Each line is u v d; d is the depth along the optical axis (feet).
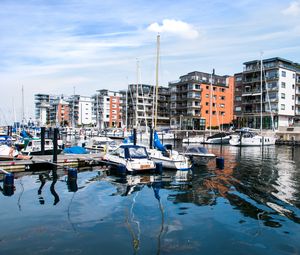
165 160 78.18
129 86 353.51
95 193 52.29
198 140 193.77
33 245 30.32
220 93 325.21
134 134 96.89
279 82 245.24
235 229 35.06
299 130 217.97
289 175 72.33
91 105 473.67
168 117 370.12
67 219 38.14
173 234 33.47
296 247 30.35
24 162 74.23
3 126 217.56
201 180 64.85
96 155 91.30
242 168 84.23
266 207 44.01
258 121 258.16
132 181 63.36
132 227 35.53
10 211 41.32
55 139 78.07
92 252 28.86
